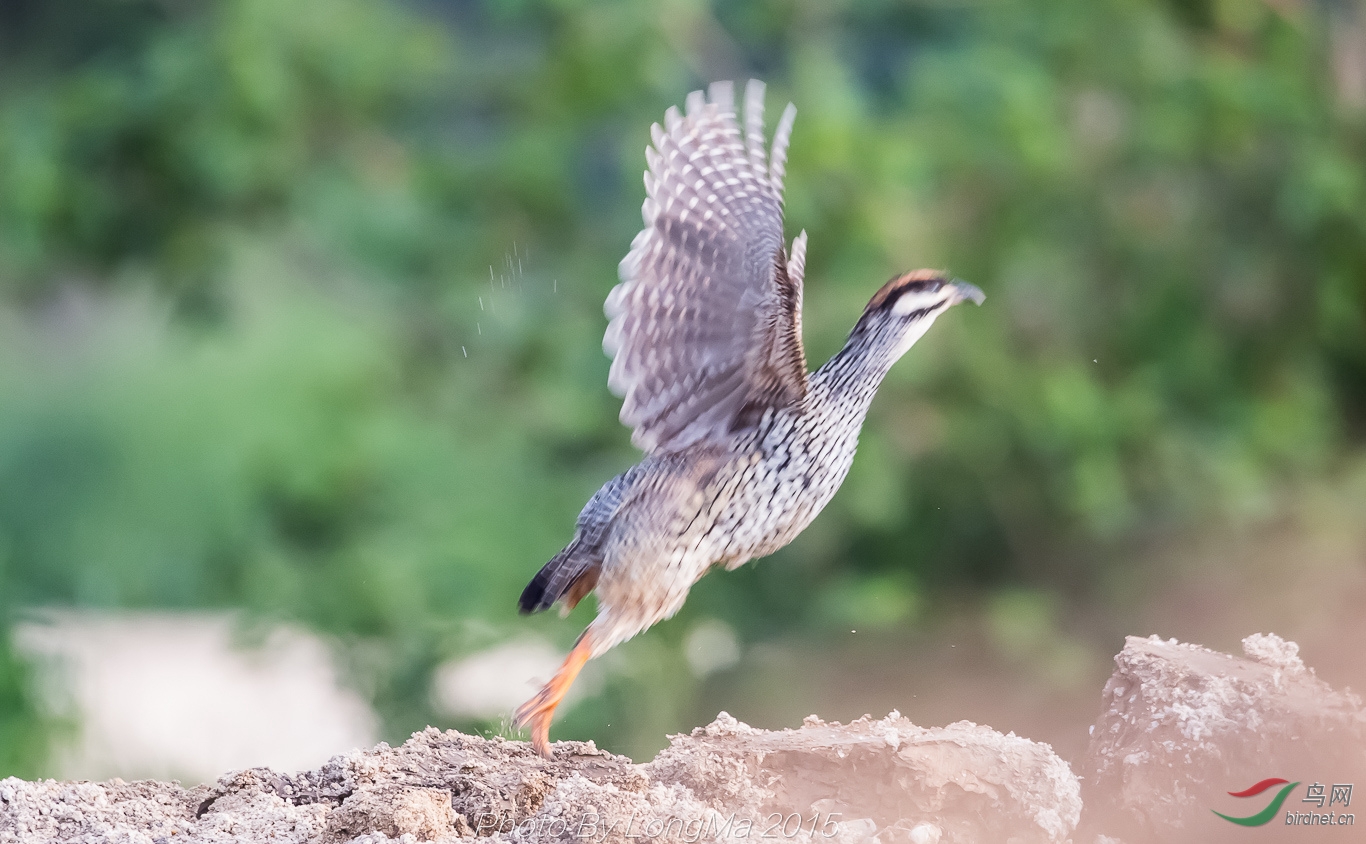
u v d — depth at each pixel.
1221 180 14.91
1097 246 14.90
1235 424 14.59
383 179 14.76
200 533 16.00
